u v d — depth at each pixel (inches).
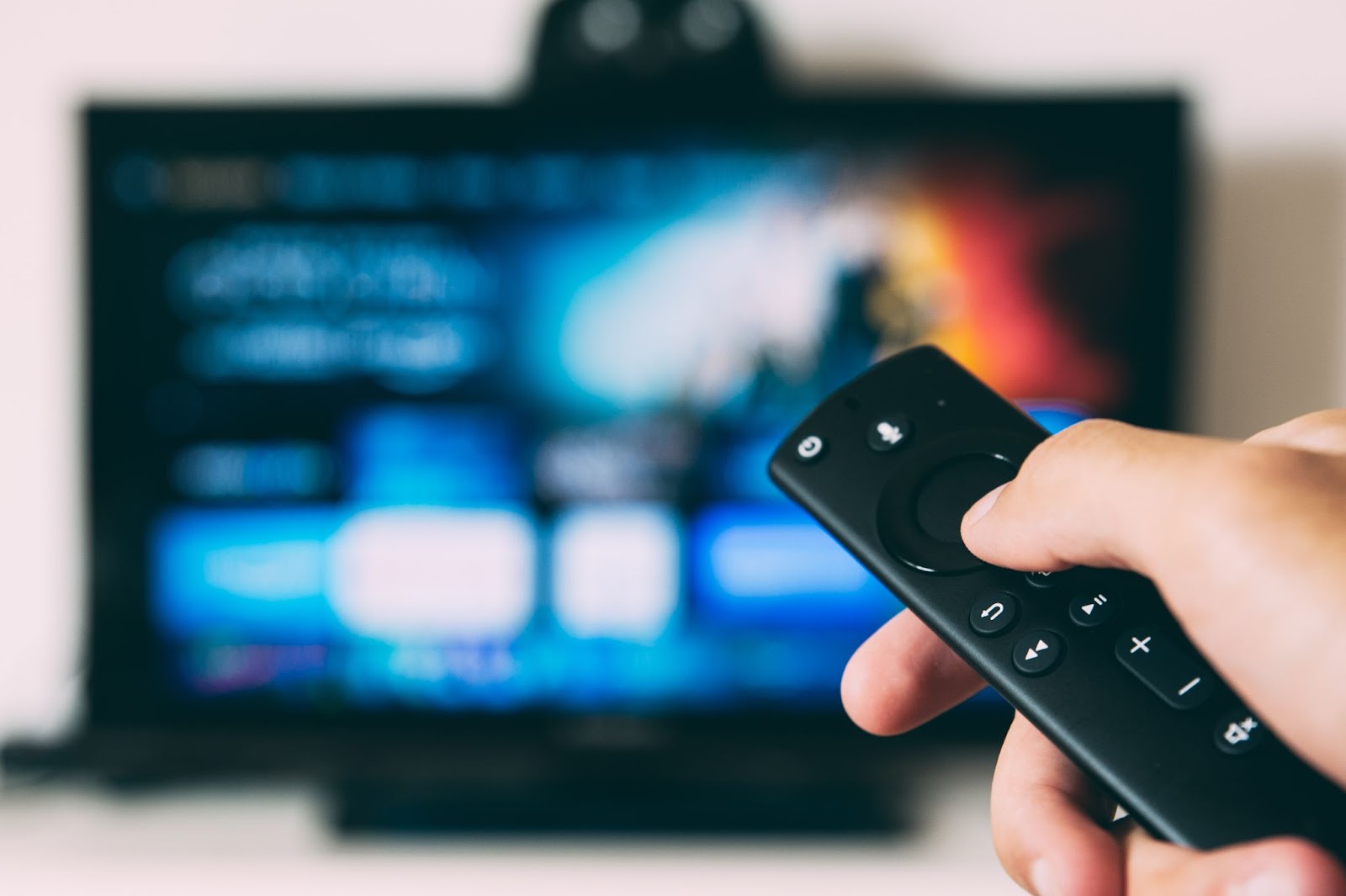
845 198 46.1
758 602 47.0
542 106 46.4
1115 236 45.6
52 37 52.0
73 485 52.1
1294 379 49.6
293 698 48.2
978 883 43.1
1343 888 12.0
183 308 47.1
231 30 51.8
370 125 46.5
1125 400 45.9
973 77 50.6
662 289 46.4
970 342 46.1
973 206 45.9
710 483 46.8
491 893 43.0
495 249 46.5
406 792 49.7
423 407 47.0
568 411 46.8
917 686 18.8
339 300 46.8
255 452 47.4
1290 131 49.6
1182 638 15.3
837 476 19.1
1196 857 13.5
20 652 52.1
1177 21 50.0
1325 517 12.6
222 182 46.7
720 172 46.2
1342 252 49.4
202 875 44.2
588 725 47.8
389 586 47.7
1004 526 15.6
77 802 50.3
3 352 52.2
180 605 47.9
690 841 45.9
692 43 46.9
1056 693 15.3
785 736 47.4
